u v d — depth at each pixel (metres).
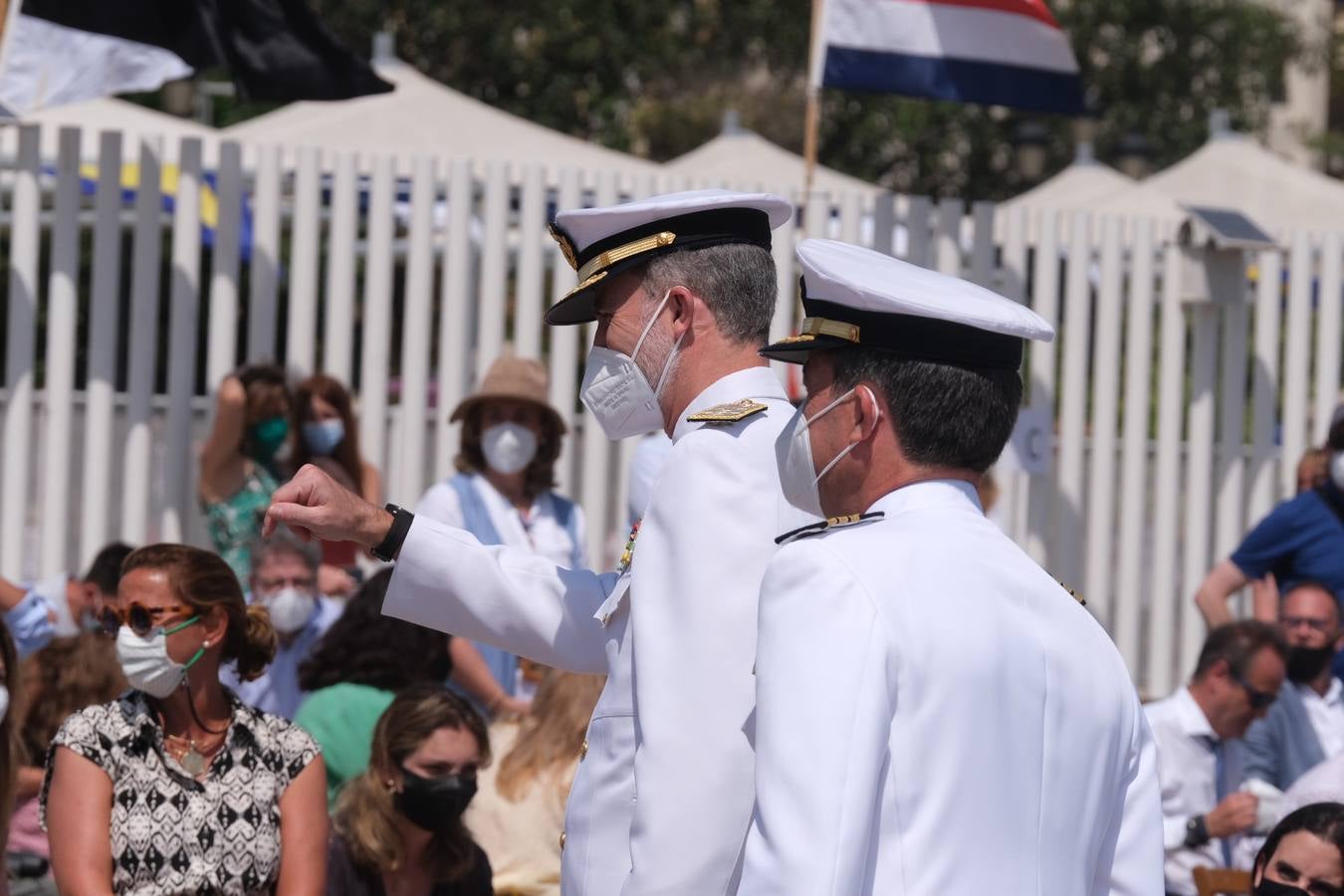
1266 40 69.94
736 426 10.14
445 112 36.19
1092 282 31.17
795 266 26.69
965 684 8.21
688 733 9.55
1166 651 28.42
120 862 12.97
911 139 65.19
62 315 24.78
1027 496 27.86
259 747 13.60
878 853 8.02
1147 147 53.88
